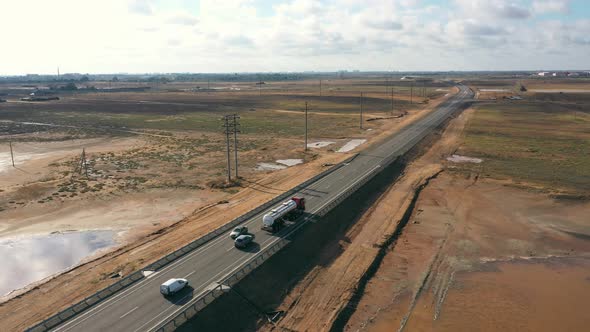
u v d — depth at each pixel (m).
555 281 51.03
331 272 50.81
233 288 42.50
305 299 44.88
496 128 156.75
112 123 178.12
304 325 40.28
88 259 53.25
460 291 48.28
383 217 69.38
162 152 118.50
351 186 80.00
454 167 101.75
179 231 60.53
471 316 43.34
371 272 51.78
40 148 127.75
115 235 61.12
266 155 114.12
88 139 141.88
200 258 49.88
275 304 43.53
